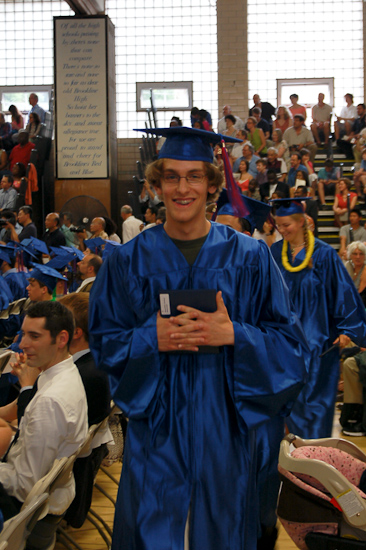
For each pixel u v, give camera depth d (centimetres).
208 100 1454
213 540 170
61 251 621
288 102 1443
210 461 171
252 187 938
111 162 1245
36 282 411
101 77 1218
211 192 186
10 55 1477
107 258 187
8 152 1289
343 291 342
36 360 233
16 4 1473
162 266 178
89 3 1210
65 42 1215
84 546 286
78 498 262
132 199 1118
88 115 1222
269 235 689
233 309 178
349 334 336
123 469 181
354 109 1294
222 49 1438
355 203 1009
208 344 169
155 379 172
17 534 169
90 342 184
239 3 1433
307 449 222
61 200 1229
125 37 1457
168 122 1454
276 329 184
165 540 164
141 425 178
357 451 228
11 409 291
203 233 183
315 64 1442
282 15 1442
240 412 173
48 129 1319
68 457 213
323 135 1244
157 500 169
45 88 1466
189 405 174
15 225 955
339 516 203
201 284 177
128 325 183
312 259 348
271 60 1447
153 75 1459
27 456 216
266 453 211
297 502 209
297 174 1007
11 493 217
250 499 179
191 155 175
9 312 524
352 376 479
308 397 334
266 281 184
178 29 1452
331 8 1436
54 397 220
